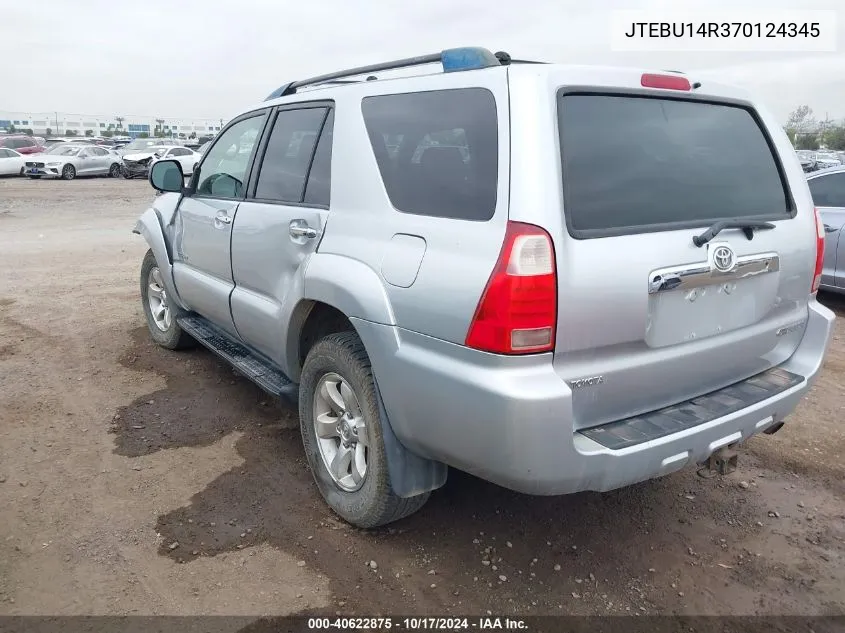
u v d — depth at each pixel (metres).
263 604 2.70
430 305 2.49
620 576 2.93
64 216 15.91
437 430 2.54
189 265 4.70
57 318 6.46
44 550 2.97
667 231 2.57
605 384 2.47
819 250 3.21
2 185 24.81
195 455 3.85
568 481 2.36
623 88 2.66
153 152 30.42
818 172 7.52
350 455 3.18
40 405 4.45
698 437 2.58
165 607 2.66
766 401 2.83
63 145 29.58
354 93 3.21
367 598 2.75
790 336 3.18
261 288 3.69
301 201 3.40
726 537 3.21
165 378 4.96
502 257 2.29
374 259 2.79
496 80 2.50
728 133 3.04
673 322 2.61
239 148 4.20
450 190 2.57
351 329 3.39
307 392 3.32
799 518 3.37
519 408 2.25
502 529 3.22
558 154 2.38
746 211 2.95
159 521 3.21
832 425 4.38
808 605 2.78
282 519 3.26
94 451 3.87
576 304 2.31
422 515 3.32
